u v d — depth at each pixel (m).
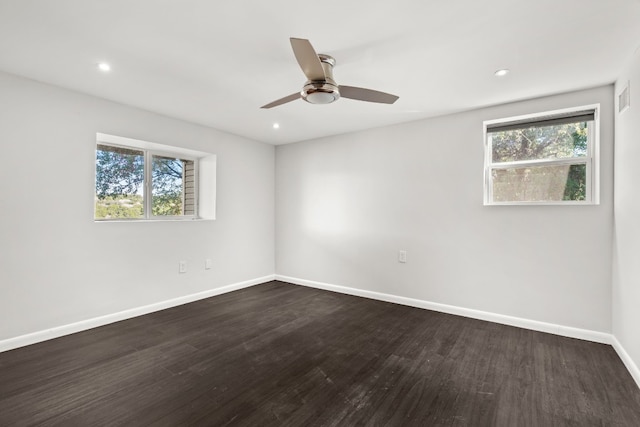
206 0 1.60
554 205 2.88
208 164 4.15
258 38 1.96
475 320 3.22
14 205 2.53
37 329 2.65
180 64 2.31
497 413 1.76
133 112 3.24
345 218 4.26
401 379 2.10
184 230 3.78
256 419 1.70
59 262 2.77
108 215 3.34
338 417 1.72
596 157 2.75
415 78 2.52
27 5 1.63
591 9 1.66
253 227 4.64
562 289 2.85
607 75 2.45
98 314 3.03
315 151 4.55
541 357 2.42
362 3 1.62
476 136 3.27
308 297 4.07
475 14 1.71
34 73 2.48
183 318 3.28
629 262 2.22
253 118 3.60
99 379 2.09
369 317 3.32
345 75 2.47
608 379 2.10
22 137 2.56
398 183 3.80
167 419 1.70
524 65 2.29
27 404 1.81
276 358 2.40
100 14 1.72
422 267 3.63
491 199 3.29
